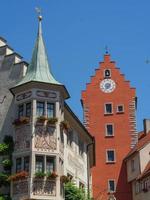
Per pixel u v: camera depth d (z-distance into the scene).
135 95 69.94
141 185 59.94
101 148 67.56
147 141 62.44
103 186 65.56
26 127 34.91
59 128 35.72
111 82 71.00
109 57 72.44
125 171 66.00
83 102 70.50
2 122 36.88
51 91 36.25
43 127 35.00
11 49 40.25
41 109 35.50
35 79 35.81
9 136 35.62
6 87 38.00
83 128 45.94
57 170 34.31
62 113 37.06
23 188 33.22
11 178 33.56
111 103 69.94
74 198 36.66
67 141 40.62
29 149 34.09
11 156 34.81
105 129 68.62
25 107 35.59
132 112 68.94
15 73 38.16
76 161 43.47
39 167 34.03
